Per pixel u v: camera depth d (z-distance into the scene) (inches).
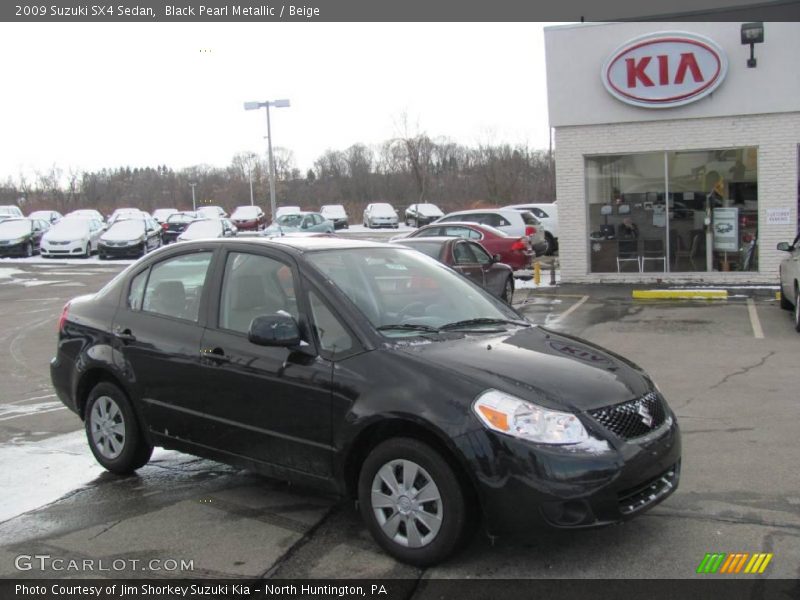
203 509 186.9
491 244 672.4
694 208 652.7
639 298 581.6
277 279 184.4
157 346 199.5
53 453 239.3
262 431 175.6
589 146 665.0
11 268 1074.1
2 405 308.0
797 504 178.9
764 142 618.8
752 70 611.2
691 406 272.8
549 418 144.1
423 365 155.3
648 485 151.4
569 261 685.3
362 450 162.1
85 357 218.8
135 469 216.8
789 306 489.4
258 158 2817.4
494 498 141.4
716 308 516.4
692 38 616.1
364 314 170.2
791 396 282.0
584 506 140.7
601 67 647.8
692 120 635.5
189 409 191.9
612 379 159.6
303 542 165.8
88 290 791.7
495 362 157.9
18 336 499.5
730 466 206.2
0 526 178.9
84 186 3184.1
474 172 2300.7
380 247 206.7
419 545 150.3
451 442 143.9
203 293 197.5
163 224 1397.6
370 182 2672.2
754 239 639.1
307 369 167.2
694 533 163.8
